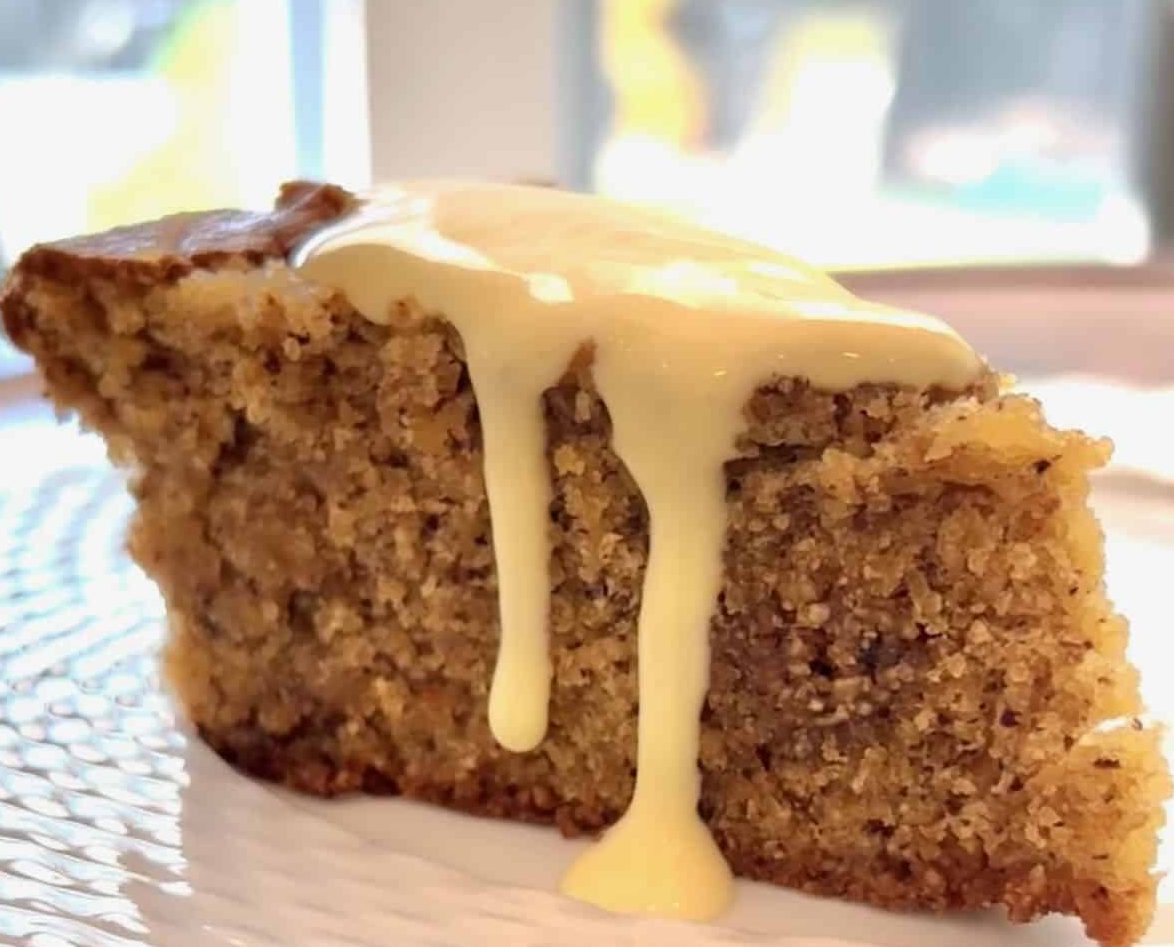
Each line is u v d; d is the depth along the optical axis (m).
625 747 0.24
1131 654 0.27
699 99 0.46
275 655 0.25
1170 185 0.49
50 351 0.25
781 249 0.26
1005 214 0.48
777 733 0.23
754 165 0.47
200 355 0.24
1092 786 0.22
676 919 0.23
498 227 0.24
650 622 0.23
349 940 0.22
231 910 0.22
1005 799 0.23
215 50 0.41
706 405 0.22
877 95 0.47
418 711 0.25
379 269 0.24
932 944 0.23
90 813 0.24
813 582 0.23
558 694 0.24
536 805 0.25
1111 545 0.30
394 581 0.25
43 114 0.40
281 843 0.23
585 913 0.23
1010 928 0.23
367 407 0.24
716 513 0.23
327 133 0.42
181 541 0.25
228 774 0.25
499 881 0.23
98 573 0.29
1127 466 0.32
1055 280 0.42
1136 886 0.22
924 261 0.42
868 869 0.23
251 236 0.25
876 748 0.23
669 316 0.23
